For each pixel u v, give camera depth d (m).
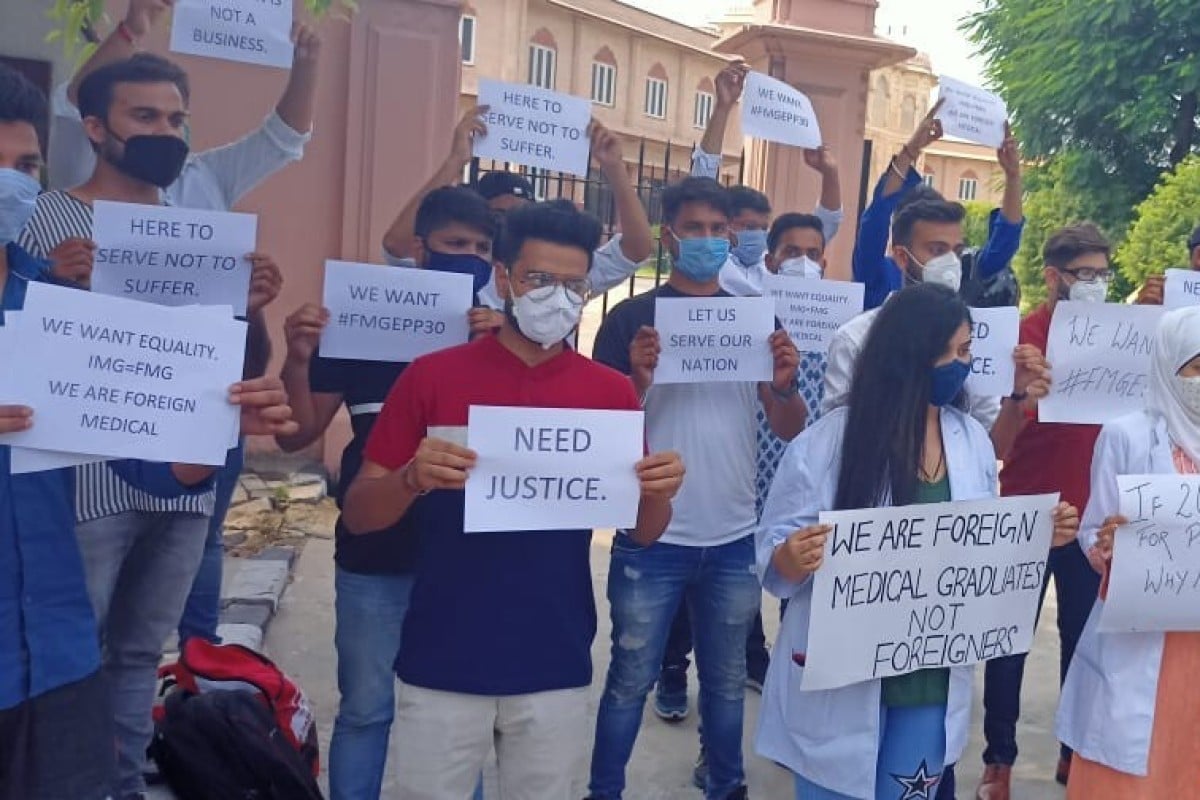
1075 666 3.06
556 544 2.52
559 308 2.41
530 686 2.50
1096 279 4.10
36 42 6.57
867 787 2.55
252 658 3.74
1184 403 2.92
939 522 2.55
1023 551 2.67
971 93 4.75
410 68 7.74
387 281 3.37
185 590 3.36
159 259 3.31
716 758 3.69
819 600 2.47
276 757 3.30
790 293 4.50
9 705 2.15
